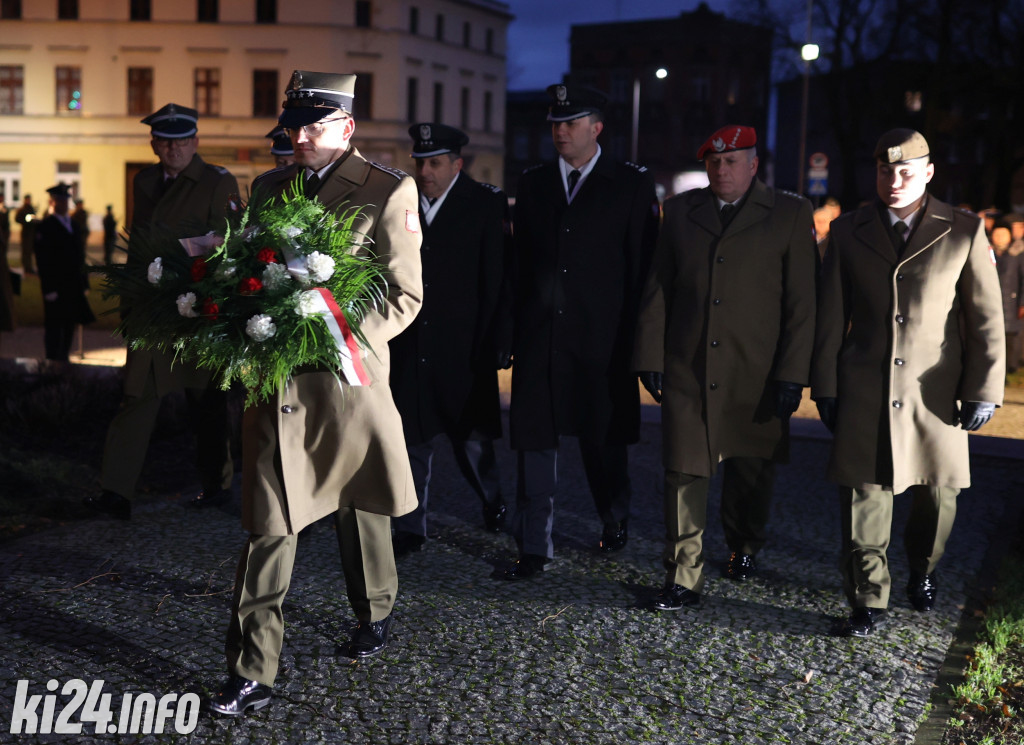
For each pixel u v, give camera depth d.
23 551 5.06
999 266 12.72
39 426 7.70
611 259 5.06
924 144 4.30
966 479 4.47
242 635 3.55
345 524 3.92
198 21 43.75
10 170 44.84
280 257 3.38
